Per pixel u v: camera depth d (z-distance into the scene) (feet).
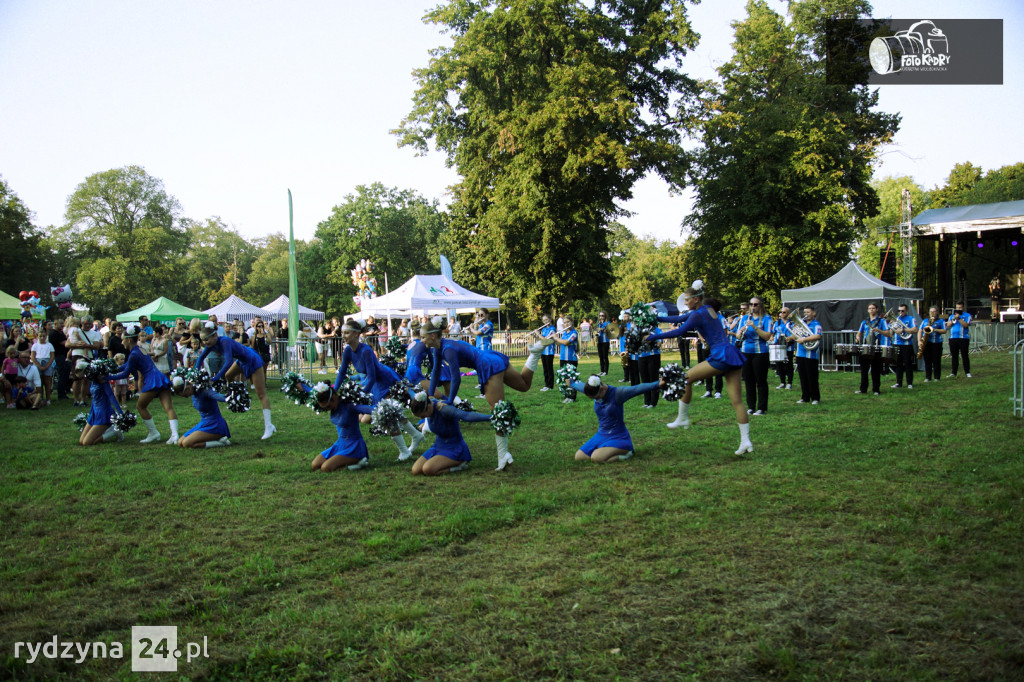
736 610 12.06
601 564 14.47
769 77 126.41
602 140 93.71
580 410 38.70
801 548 14.93
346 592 13.50
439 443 24.20
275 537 17.06
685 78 106.01
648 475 21.99
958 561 13.84
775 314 110.93
